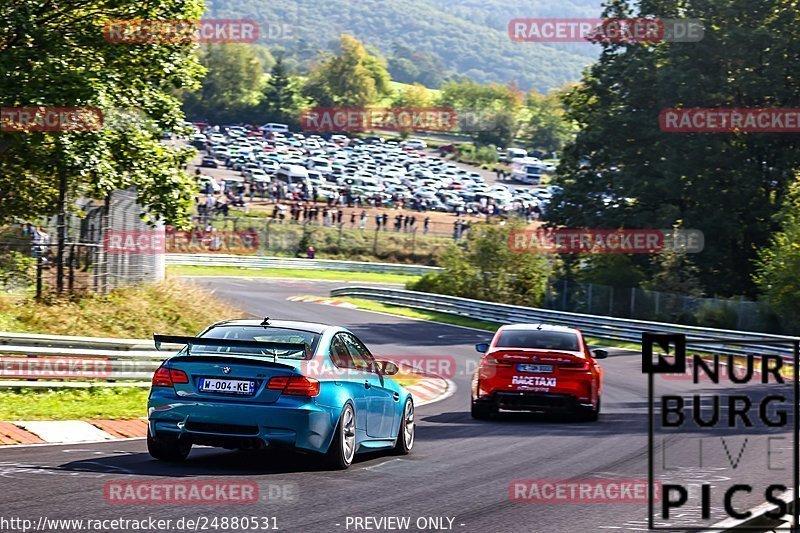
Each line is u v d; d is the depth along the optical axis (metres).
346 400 35.94
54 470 32.44
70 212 84.88
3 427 42.47
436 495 31.52
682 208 174.38
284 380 34.22
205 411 34.19
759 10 170.62
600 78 181.25
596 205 176.38
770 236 166.62
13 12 71.25
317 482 32.78
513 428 54.94
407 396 42.81
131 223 92.25
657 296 142.38
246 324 37.84
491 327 145.50
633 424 57.94
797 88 167.88
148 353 62.59
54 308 76.94
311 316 142.12
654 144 175.00
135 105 79.19
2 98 69.06
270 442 33.88
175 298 92.88
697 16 172.62
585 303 153.38
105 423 46.75
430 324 145.62
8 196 83.19
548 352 58.38
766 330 127.62
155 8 77.25
